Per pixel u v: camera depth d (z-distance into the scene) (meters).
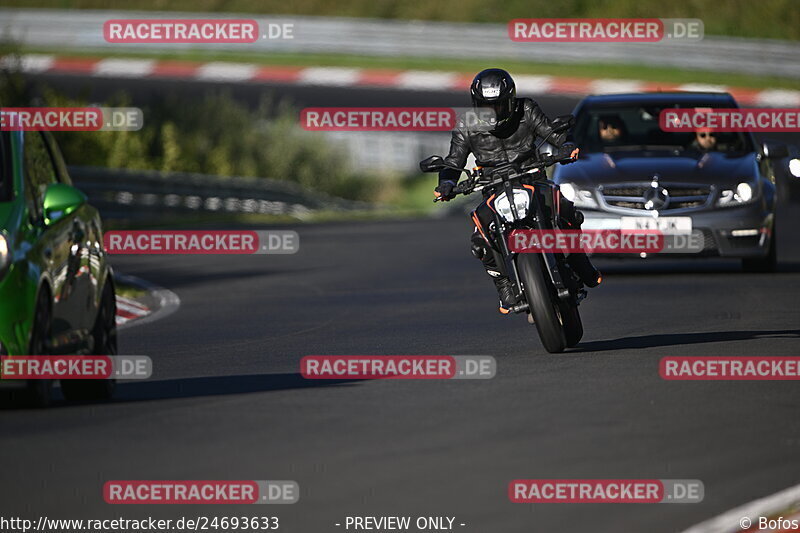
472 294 58.03
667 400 31.03
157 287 66.88
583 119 64.25
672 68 180.25
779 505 21.75
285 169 185.62
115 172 111.00
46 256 31.47
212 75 183.62
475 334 44.22
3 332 29.52
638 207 60.06
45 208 32.38
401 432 27.72
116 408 31.41
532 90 171.25
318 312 53.31
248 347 43.22
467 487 23.09
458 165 38.72
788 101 166.25
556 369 35.72
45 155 34.94
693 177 60.28
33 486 23.23
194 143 159.00
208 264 79.56
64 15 197.50
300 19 193.00
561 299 38.59
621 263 69.94
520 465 24.64
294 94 184.88
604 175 60.53
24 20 198.50
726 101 64.50
